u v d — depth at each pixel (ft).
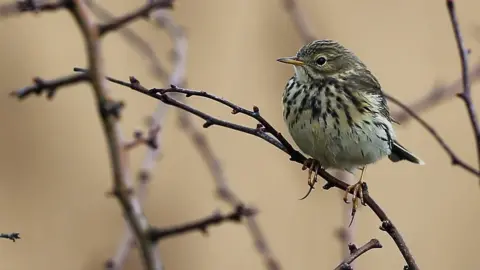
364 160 32.86
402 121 35.45
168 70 42.09
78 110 50.19
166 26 33.58
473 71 35.73
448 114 51.47
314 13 47.75
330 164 33.14
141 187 28.96
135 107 49.26
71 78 18.94
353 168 33.55
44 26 52.16
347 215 29.84
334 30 51.42
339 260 44.37
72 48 51.78
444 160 49.75
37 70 50.03
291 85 33.83
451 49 53.93
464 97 27.14
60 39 52.03
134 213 18.92
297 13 36.60
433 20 55.16
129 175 18.90
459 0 56.08
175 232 19.26
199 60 50.03
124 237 27.25
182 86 32.30
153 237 19.04
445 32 54.70
